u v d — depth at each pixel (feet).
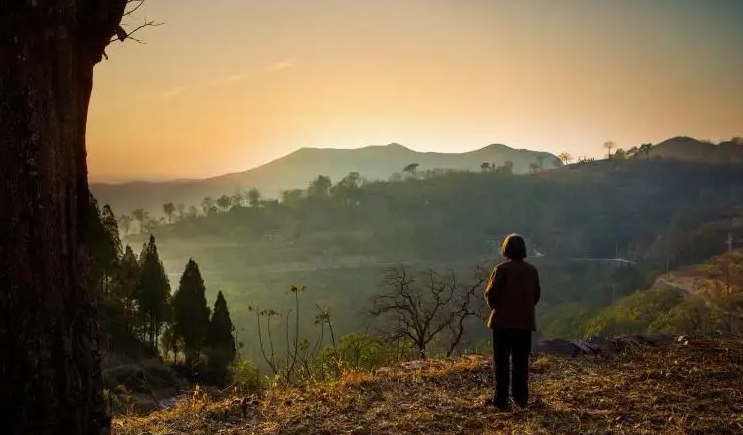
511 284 18.53
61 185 11.39
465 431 16.10
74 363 11.39
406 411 18.16
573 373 23.30
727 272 313.32
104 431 11.94
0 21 10.53
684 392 19.71
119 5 12.37
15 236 10.64
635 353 26.89
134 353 127.65
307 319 347.97
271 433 16.22
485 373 23.49
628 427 16.08
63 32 11.19
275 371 30.19
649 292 305.73
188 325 130.82
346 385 21.85
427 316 46.88
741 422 16.28
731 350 26.71
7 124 10.64
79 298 11.72
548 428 16.08
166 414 19.92
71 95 11.59
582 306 305.53
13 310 10.57
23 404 10.55
